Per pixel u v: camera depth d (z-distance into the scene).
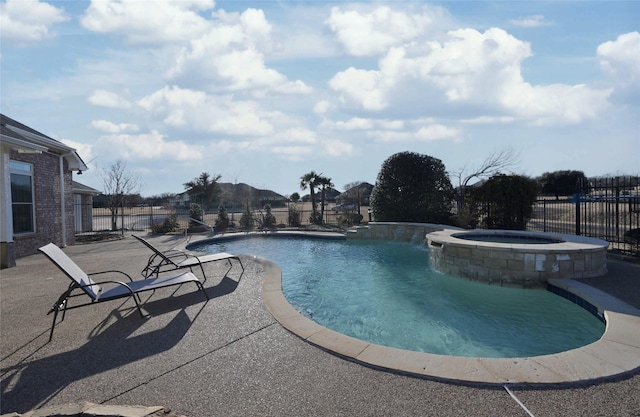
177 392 3.01
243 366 3.46
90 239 16.30
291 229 18.81
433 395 2.89
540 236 9.23
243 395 2.95
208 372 3.35
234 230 18.94
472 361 3.44
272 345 3.96
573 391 2.90
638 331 4.06
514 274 7.00
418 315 5.78
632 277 6.69
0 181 9.12
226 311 5.15
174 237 16.11
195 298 5.85
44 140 12.30
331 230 17.91
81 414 2.61
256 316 4.93
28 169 11.88
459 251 7.95
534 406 2.71
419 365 3.37
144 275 7.73
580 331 5.05
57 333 4.38
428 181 15.25
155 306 5.45
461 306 6.17
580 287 5.93
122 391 3.03
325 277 8.45
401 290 7.24
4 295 6.23
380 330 5.18
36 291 6.52
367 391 2.98
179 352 3.80
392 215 15.38
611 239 11.05
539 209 22.00
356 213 21.73
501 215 13.31
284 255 11.63
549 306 6.10
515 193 13.11
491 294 6.76
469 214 14.27
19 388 3.10
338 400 2.85
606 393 2.87
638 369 3.23
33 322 4.80
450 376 3.14
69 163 14.73
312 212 22.14
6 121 12.34
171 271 8.12
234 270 7.97
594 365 3.29
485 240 9.50
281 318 4.79
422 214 14.97
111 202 24.14
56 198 13.38
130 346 3.97
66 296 4.36
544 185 27.27
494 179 13.65
